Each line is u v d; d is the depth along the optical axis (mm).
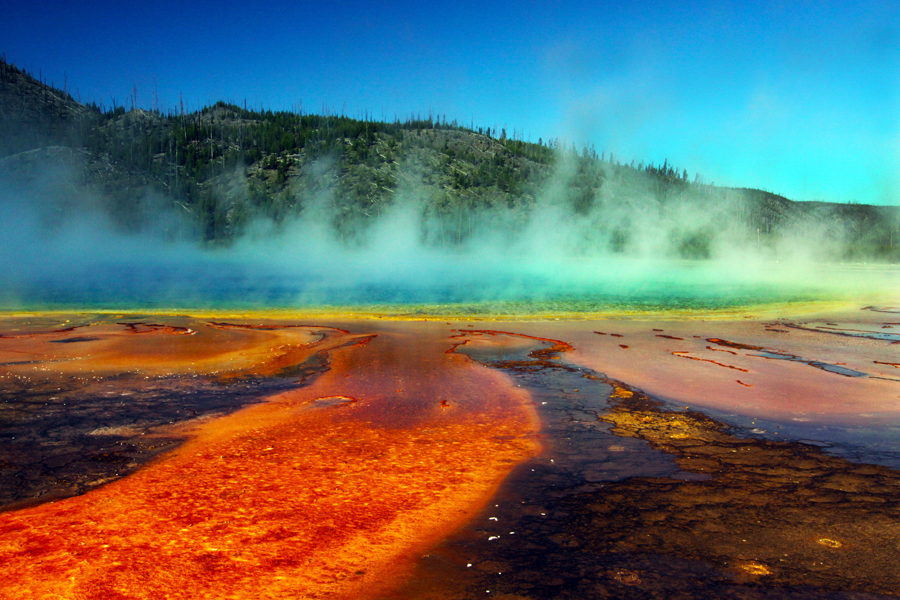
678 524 4059
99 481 4859
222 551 3646
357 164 164750
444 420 6797
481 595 3162
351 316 17438
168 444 5867
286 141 173625
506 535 3908
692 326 15125
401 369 9625
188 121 197500
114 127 187625
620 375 9195
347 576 3363
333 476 5020
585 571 3422
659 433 6270
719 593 3164
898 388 8266
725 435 6184
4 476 4941
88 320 15805
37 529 3932
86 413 6934
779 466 5230
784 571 3398
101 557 3545
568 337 13078
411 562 3543
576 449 5758
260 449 5734
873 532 3902
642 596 3143
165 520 4094
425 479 4961
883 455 5504
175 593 3154
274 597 3131
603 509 4332
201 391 8102
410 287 34594
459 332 13789
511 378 8984
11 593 3125
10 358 10148
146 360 10117
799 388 8305
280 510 4297
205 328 14203
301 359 10406
